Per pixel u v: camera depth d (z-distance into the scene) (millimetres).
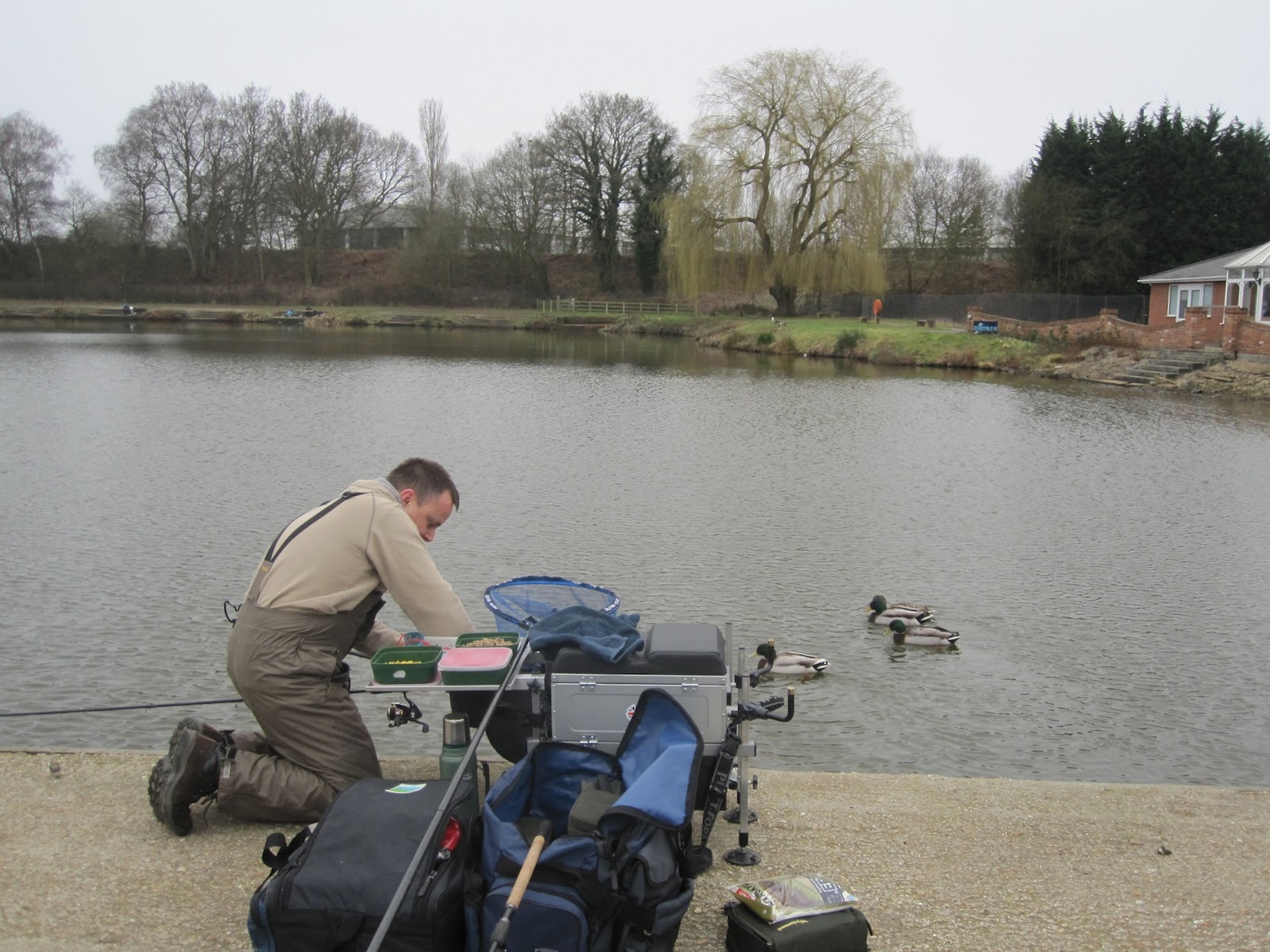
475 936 3541
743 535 17344
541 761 4262
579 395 37000
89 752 5562
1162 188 60156
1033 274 63312
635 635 4574
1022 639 12531
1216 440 27609
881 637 12555
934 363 48281
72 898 4121
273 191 84875
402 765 5516
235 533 16625
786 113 59969
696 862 4355
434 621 4730
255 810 4516
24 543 15883
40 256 85000
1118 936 4008
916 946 3916
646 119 86438
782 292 64875
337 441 26172
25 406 31531
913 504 19984
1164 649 12195
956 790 5504
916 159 60406
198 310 79938
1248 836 4914
